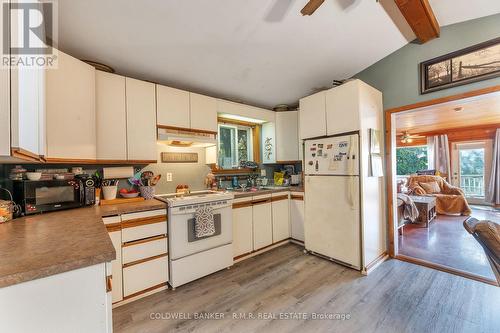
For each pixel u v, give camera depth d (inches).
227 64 96.9
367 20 81.4
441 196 200.2
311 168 112.0
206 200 91.0
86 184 76.4
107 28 68.9
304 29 81.0
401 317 65.8
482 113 159.8
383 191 107.3
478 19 81.8
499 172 215.5
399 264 100.5
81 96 71.0
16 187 63.0
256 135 147.3
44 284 27.6
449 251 112.9
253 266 101.7
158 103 93.6
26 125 42.5
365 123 95.0
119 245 72.0
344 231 98.3
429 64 92.9
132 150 86.7
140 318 67.4
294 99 140.7
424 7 73.2
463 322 63.0
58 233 42.4
